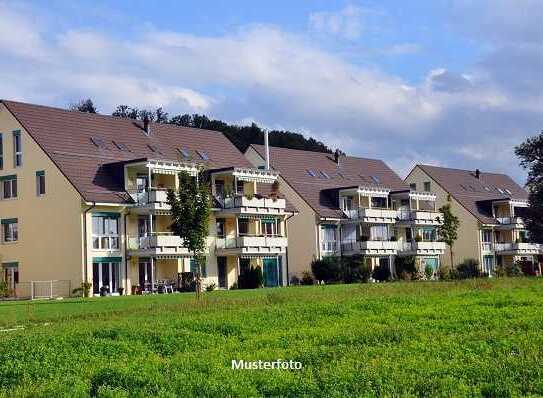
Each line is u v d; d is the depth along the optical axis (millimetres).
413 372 12789
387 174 80125
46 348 17125
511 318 19391
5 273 51531
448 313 21000
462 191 85500
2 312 29844
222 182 58469
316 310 23141
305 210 66250
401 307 23406
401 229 75375
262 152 69188
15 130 51938
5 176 52219
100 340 18000
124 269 49719
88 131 54000
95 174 50250
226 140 64062
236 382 12734
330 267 61188
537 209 68500
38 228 50156
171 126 60812
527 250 85438
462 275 67188
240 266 58500
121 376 13500
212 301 29578
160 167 50688
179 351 16594
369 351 15039
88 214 48125
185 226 35688
